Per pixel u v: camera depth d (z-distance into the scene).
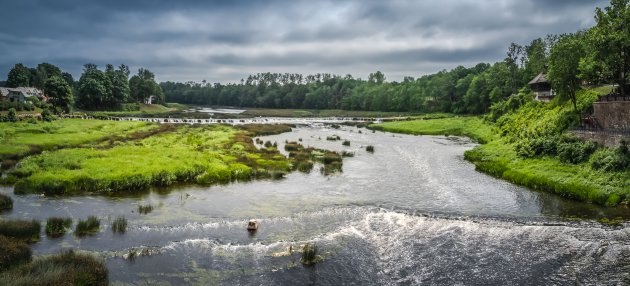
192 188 39.69
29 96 141.75
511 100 91.06
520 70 131.38
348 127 118.88
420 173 48.44
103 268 20.83
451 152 65.88
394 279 21.25
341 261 23.17
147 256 23.25
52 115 101.06
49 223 26.58
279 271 21.80
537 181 40.66
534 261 23.44
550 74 55.38
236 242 25.69
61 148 60.78
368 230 28.27
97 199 34.84
